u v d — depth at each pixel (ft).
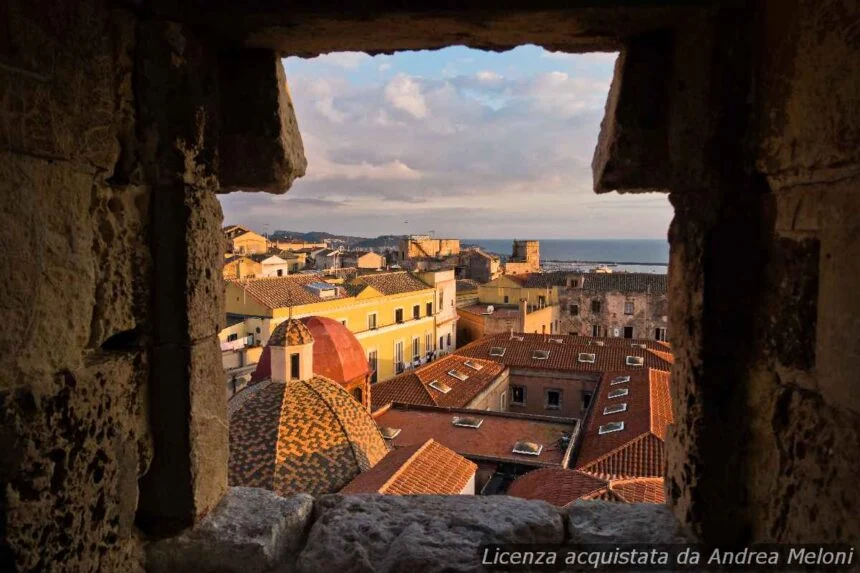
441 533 8.34
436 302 118.11
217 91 8.92
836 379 5.84
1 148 5.62
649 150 8.79
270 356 51.60
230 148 9.09
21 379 5.91
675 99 8.33
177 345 8.01
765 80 7.22
